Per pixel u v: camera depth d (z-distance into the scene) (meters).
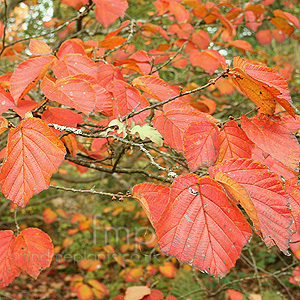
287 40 3.28
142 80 0.65
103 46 0.89
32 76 0.60
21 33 2.17
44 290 2.85
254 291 2.52
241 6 1.61
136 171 0.94
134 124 0.63
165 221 0.48
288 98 0.51
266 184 0.48
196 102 1.18
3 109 0.59
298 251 1.07
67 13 2.15
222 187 0.48
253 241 2.51
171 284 2.36
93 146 0.79
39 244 0.67
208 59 1.09
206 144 0.55
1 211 2.16
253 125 0.55
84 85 0.58
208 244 0.47
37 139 0.50
